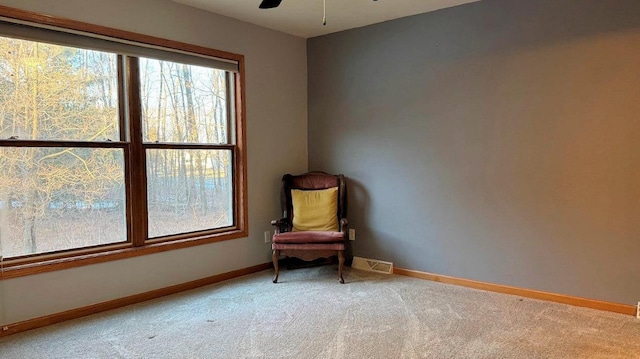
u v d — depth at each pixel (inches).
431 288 144.5
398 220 162.7
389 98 162.7
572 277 127.1
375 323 113.4
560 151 127.3
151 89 137.6
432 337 104.3
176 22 140.1
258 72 167.8
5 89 108.9
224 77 159.6
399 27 158.2
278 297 135.9
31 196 114.2
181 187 147.3
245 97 163.2
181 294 140.2
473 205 144.7
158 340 104.2
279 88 176.6
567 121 125.7
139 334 107.8
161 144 140.0
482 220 143.0
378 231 168.6
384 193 166.1
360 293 139.3
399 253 163.3
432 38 150.5
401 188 161.5
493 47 137.7
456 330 108.4
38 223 115.6
